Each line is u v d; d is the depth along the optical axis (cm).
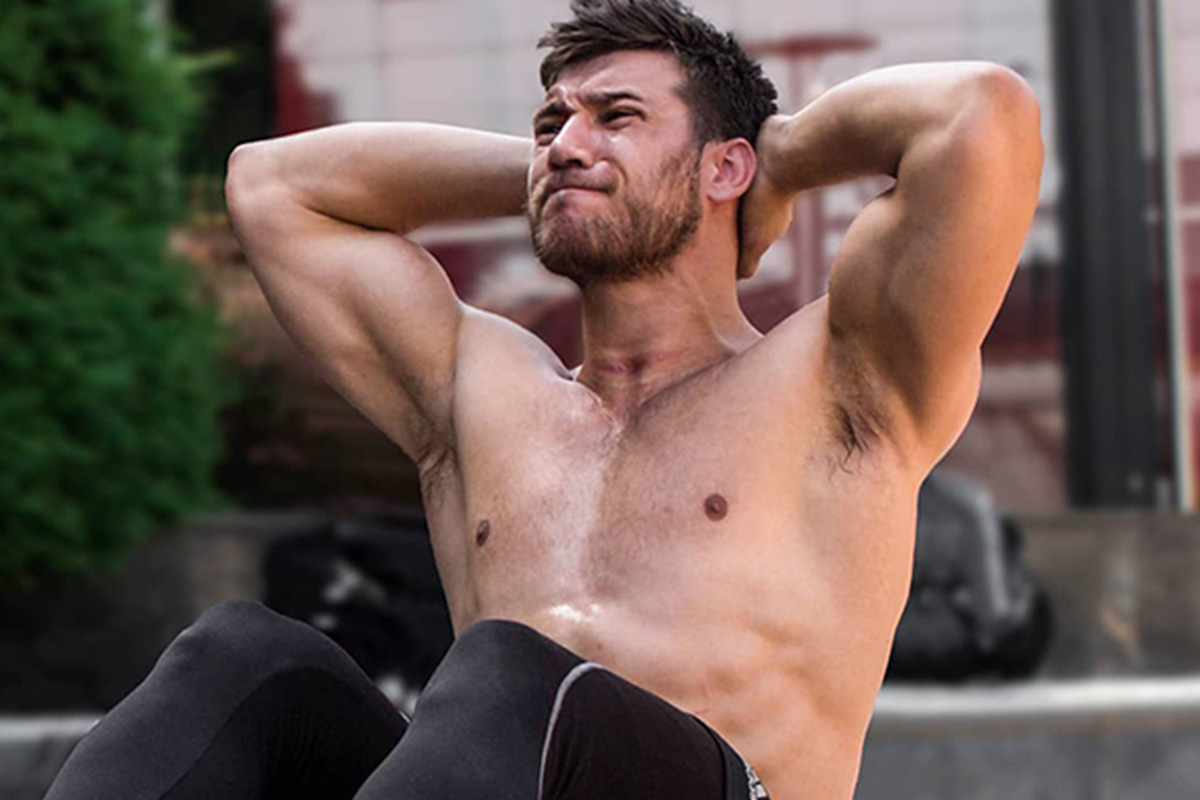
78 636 1052
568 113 409
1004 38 1398
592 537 398
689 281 415
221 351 1349
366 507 1384
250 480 1384
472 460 421
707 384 407
